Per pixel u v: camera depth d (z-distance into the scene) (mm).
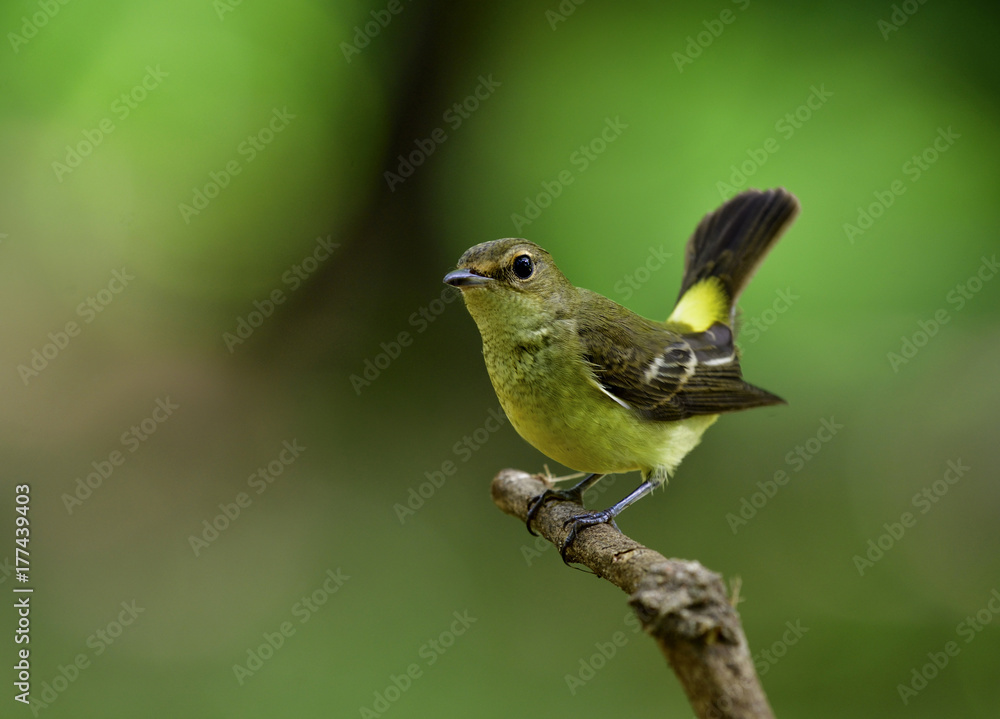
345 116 13789
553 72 12320
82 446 13125
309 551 11891
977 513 11273
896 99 11031
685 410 7152
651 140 11500
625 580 5066
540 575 11461
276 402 14094
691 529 11781
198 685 9742
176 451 13164
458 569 11594
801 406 11664
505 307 6695
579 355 6727
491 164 12312
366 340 14523
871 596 10898
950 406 11453
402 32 13258
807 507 11789
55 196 13172
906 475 11578
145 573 11391
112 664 9883
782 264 10797
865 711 9703
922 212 10797
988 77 10875
